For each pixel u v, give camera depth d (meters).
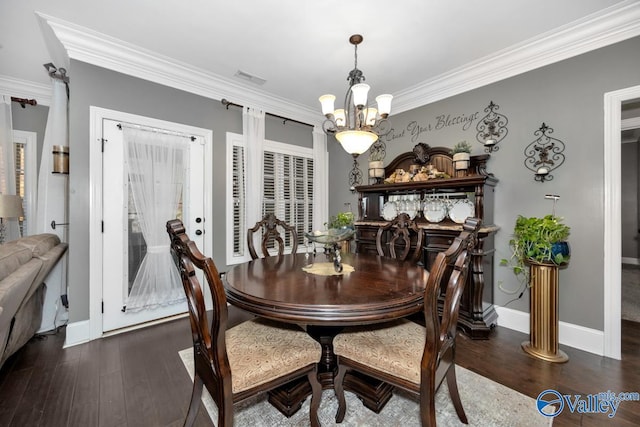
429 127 3.23
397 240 2.97
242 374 1.15
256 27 2.17
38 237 2.27
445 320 1.23
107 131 2.47
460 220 2.74
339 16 2.04
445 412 1.51
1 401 1.59
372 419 1.47
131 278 2.61
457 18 2.05
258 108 3.47
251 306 1.30
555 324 2.07
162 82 2.77
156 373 1.89
